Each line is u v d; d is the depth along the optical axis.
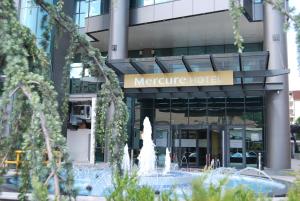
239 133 22.33
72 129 22.17
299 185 3.42
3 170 2.78
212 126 22.83
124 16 22.20
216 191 2.73
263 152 21.80
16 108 2.62
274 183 9.30
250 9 19.84
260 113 22.16
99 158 13.86
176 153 23.16
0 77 2.65
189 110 23.41
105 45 27.09
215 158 22.47
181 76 18.59
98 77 3.66
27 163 2.67
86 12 24.83
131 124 23.77
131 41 25.66
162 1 21.53
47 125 2.38
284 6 2.81
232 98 22.81
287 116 19.83
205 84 18.20
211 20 21.20
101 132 3.55
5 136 2.71
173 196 3.19
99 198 6.10
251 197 2.84
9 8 2.81
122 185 2.93
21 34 2.87
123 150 3.45
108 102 3.55
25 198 2.74
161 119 23.78
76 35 3.51
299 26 2.75
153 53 26.80
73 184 2.44
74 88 21.72
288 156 19.70
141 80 19.03
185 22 21.67
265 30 20.25
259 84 18.88
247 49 24.47
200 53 25.81
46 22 3.45
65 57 3.53
